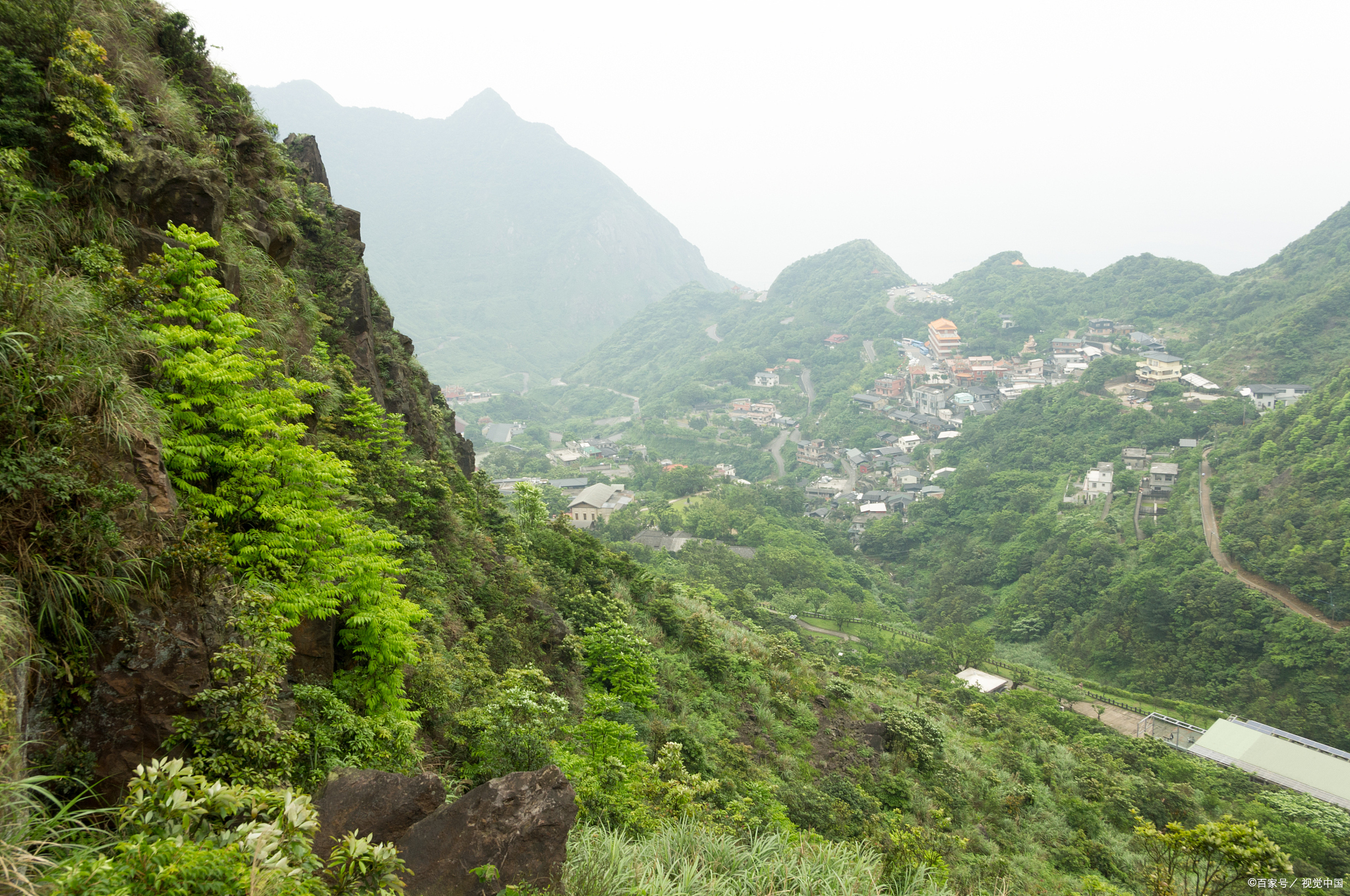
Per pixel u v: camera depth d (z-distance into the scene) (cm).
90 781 561
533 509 3177
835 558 9962
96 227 910
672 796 1208
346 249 2112
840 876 942
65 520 577
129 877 380
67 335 648
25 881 374
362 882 508
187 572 678
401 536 1633
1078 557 8344
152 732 608
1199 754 4791
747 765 2080
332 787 706
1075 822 2647
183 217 1086
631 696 2048
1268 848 995
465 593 1828
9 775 454
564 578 2712
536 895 621
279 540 902
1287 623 6253
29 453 566
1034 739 3647
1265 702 5906
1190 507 8512
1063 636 7681
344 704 894
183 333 892
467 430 18725
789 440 17300
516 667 1655
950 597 9069
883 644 6688
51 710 556
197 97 1521
